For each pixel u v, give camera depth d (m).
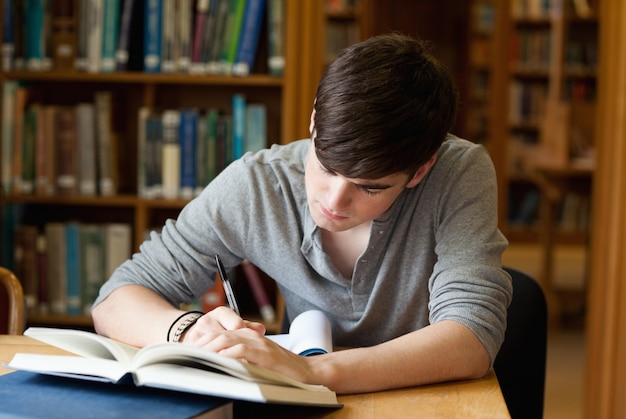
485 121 7.32
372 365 1.17
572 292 4.97
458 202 1.39
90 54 2.90
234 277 3.00
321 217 1.24
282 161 1.47
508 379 1.60
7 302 1.88
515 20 7.12
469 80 7.26
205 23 2.87
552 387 3.74
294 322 1.38
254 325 1.22
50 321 2.99
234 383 0.99
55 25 2.91
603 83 3.00
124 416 0.95
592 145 5.31
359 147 1.12
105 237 2.97
